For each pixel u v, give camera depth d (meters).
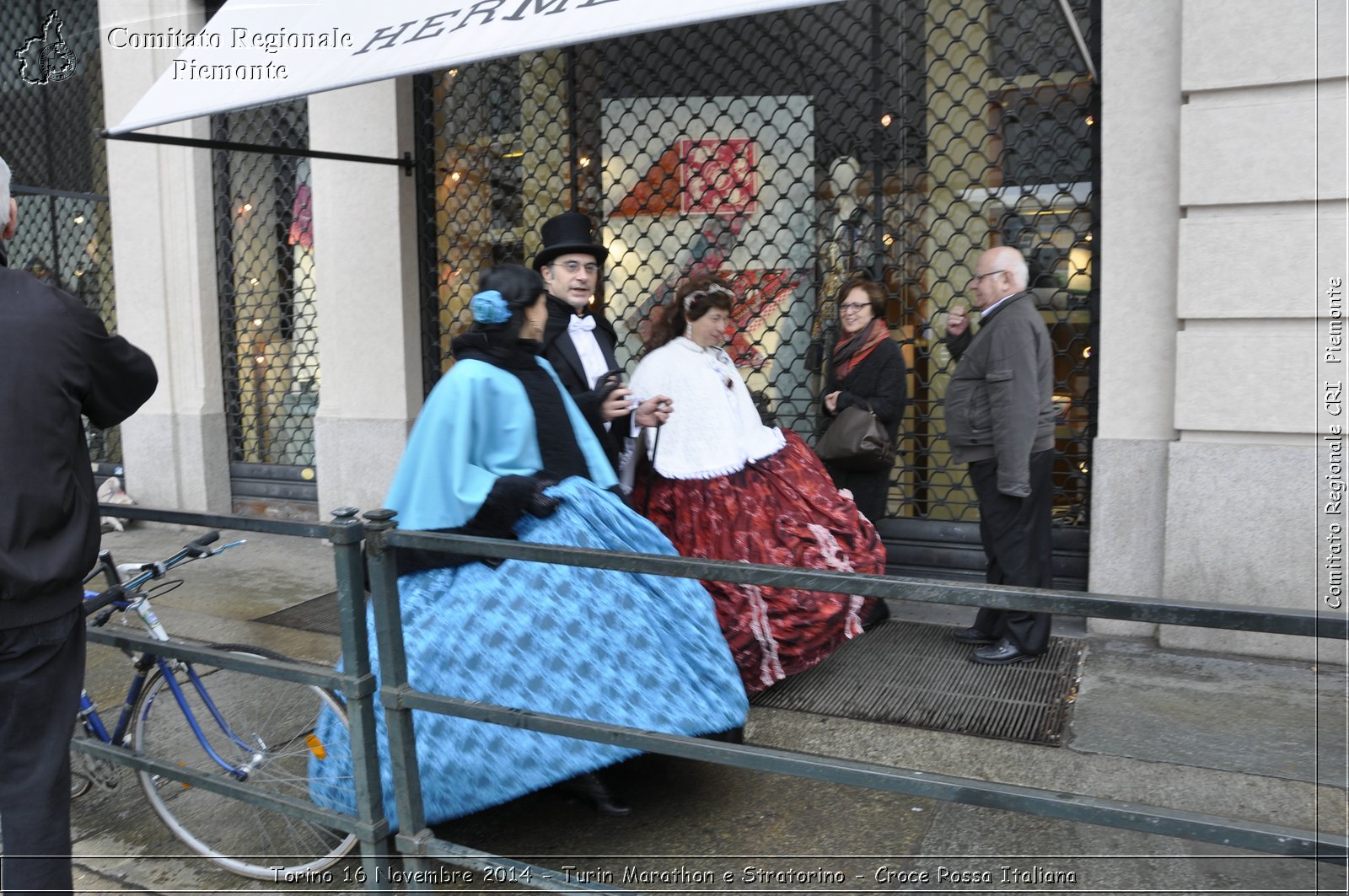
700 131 5.64
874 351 4.58
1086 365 4.88
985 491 4.04
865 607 4.55
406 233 6.22
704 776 3.28
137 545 6.84
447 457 2.75
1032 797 1.78
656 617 2.94
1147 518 4.45
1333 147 3.93
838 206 5.38
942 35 5.07
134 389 2.38
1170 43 4.25
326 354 6.58
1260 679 3.96
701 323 4.07
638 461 4.01
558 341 3.69
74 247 8.29
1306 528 4.09
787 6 2.93
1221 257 4.13
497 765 2.69
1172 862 2.72
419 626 2.69
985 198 5.07
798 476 4.12
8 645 2.10
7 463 2.06
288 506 7.38
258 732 2.91
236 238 7.47
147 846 3.00
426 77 6.22
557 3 3.59
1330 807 2.93
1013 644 4.20
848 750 3.42
